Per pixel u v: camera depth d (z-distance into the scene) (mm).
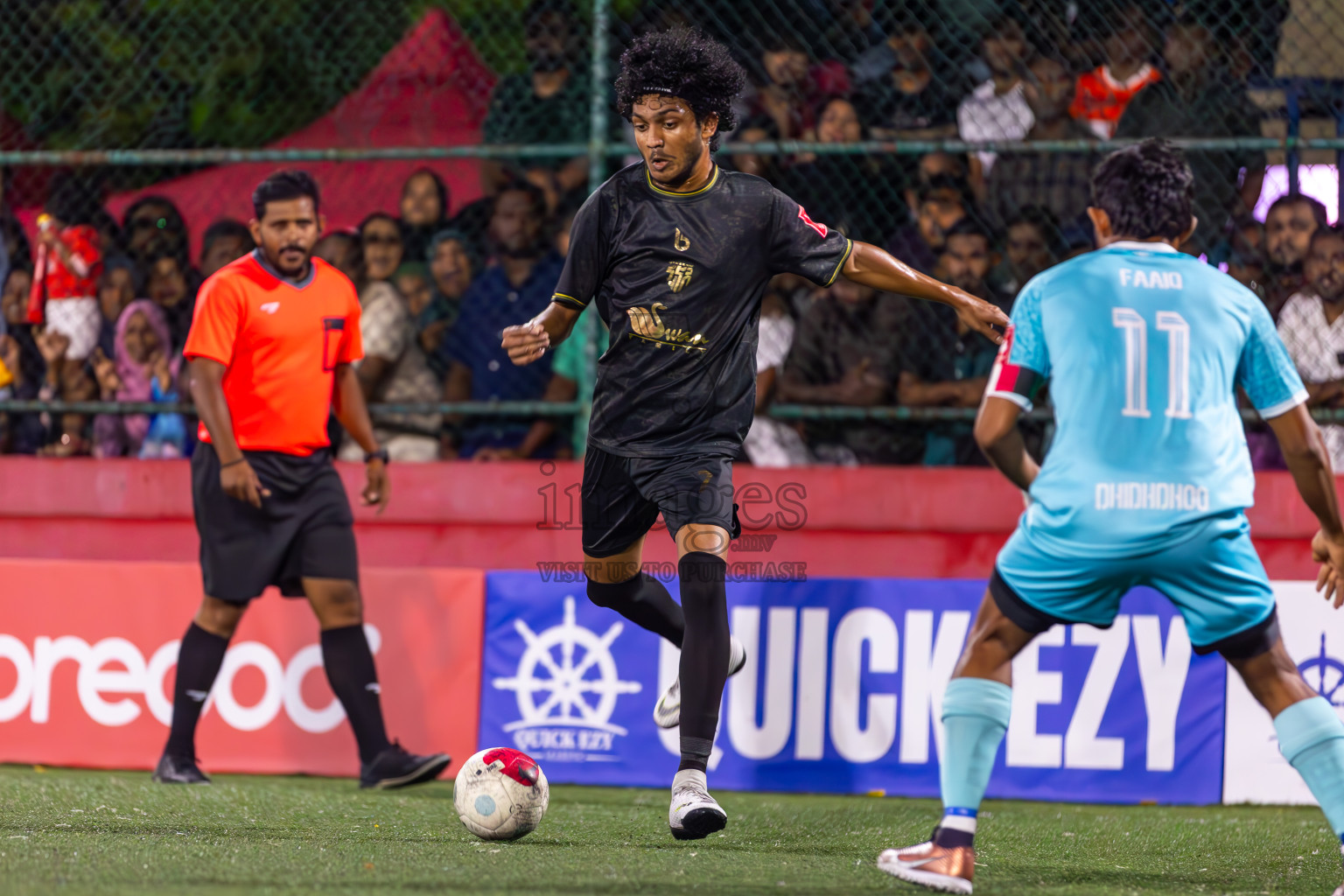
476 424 21141
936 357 19781
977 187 20156
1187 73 19688
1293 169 19281
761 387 19750
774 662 17594
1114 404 9430
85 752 18734
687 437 12008
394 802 15055
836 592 17578
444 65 24625
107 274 21891
